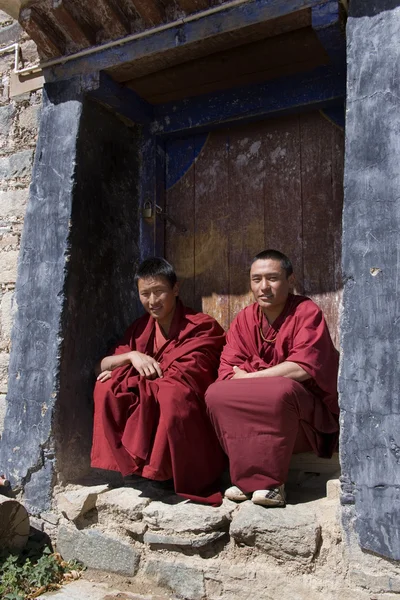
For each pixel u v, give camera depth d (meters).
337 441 3.23
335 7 2.99
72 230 3.65
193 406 3.25
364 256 2.71
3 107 4.51
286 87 3.81
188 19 3.37
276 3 3.13
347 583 2.58
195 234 4.20
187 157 4.29
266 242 3.95
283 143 3.96
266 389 2.91
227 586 2.79
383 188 2.70
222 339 3.59
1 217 4.39
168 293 3.55
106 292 3.92
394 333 2.60
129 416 3.30
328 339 3.16
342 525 2.63
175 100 4.18
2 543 3.21
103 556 3.15
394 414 2.56
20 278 3.75
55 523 3.37
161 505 3.09
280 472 2.91
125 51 3.60
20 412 3.60
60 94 3.83
